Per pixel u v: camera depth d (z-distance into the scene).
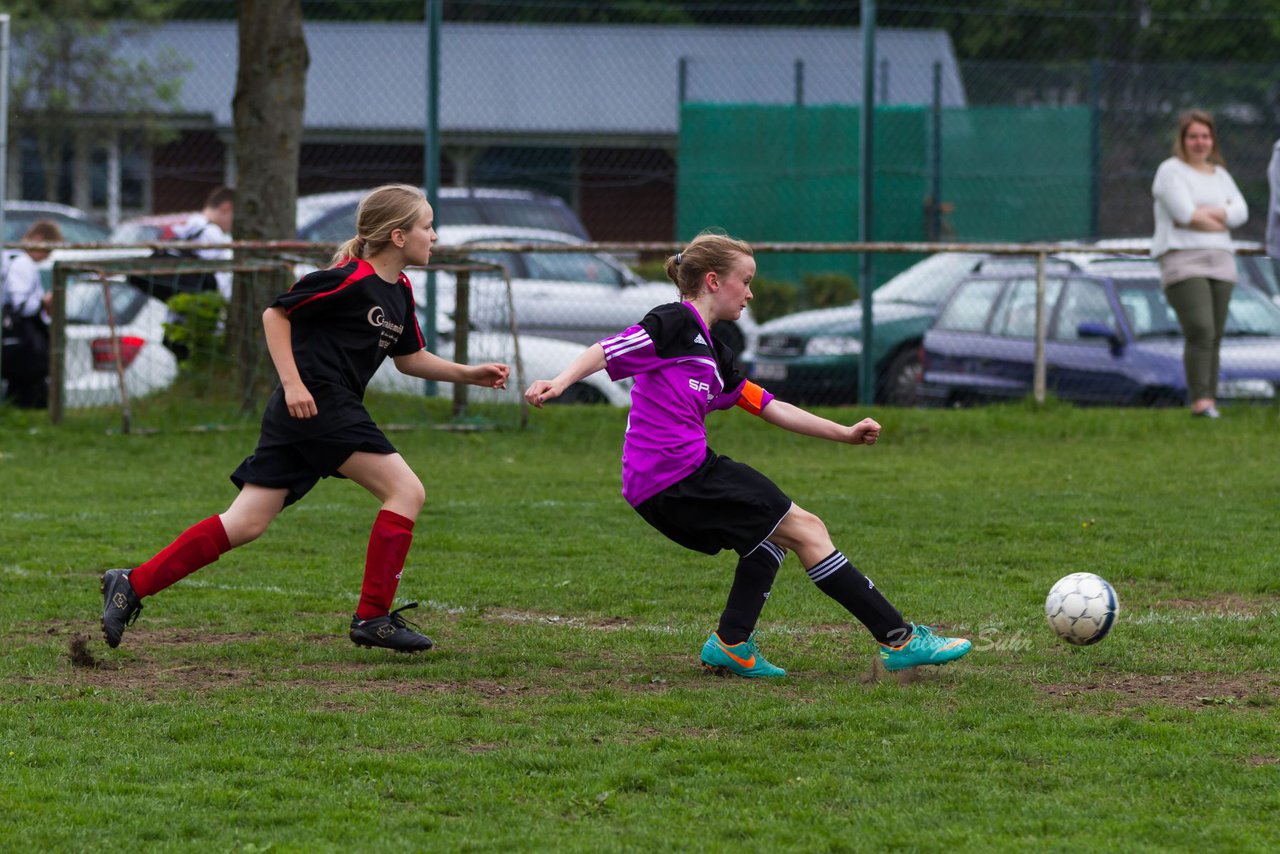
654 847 11.34
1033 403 43.09
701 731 14.46
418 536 25.89
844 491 31.25
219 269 40.34
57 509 29.11
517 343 41.38
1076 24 84.44
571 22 91.69
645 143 79.94
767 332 51.47
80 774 13.05
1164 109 68.25
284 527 26.97
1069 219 66.31
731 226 66.38
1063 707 15.28
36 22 74.62
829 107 65.75
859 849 11.30
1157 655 17.45
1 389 43.50
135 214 84.88
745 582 16.62
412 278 44.50
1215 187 40.34
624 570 22.95
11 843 11.42
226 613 19.98
